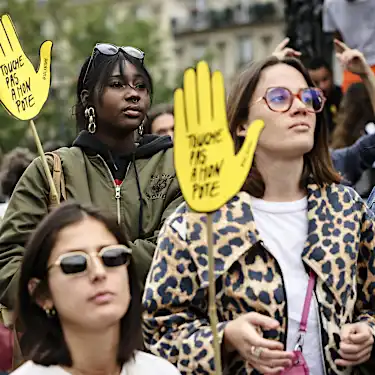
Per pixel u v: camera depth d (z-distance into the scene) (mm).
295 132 4371
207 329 4254
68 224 3715
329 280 4281
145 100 5727
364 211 4496
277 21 73688
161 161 5691
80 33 46125
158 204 5559
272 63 4504
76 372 3736
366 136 7066
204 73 3797
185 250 4340
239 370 4305
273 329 4250
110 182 5578
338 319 4289
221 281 4305
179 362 4262
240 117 4512
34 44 42969
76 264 3652
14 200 5453
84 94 5738
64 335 3729
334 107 8664
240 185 3742
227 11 75500
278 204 4430
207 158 3783
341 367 4293
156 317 4359
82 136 5684
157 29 49750
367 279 4488
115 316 3670
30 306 3742
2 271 5316
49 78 5277
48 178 5250
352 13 8250
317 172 4496
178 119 3812
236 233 4297
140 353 3920
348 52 6375
